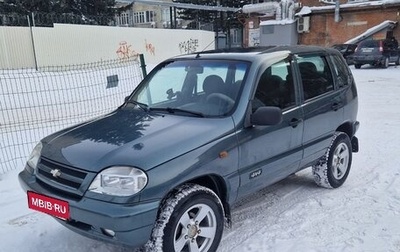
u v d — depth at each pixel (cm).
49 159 286
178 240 274
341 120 445
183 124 307
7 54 2027
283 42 2683
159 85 388
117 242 252
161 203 266
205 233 293
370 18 2562
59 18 3031
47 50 2152
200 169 277
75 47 2259
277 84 361
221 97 333
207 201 288
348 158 465
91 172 256
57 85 1043
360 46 2047
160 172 255
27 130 702
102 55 2381
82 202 252
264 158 337
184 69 383
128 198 244
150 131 296
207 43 3081
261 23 2747
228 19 3959
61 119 777
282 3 2656
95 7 3456
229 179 303
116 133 299
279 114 310
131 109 366
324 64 436
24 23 2733
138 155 259
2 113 797
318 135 409
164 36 2712
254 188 341
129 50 2512
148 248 262
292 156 372
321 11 2683
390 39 2267
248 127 319
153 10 4694
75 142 294
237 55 367
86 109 846
